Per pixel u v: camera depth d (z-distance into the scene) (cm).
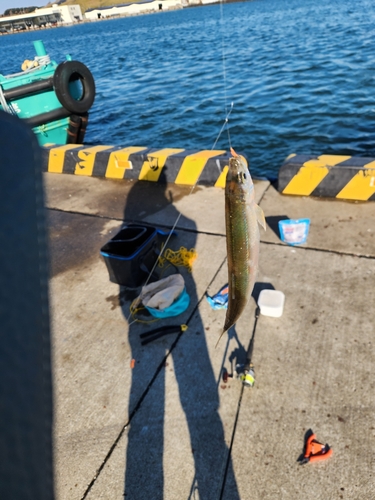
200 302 400
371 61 1573
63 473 268
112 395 318
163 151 672
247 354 326
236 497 241
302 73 1573
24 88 946
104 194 661
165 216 564
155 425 290
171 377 325
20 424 47
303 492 238
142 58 2694
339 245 445
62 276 473
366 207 504
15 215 49
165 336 366
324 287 391
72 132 1066
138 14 16662
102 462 271
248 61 1983
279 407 288
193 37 3728
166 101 1527
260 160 933
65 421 302
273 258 443
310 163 532
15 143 51
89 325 393
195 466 261
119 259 414
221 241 491
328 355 322
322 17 3531
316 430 270
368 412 275
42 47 1022
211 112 1305
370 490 233
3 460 45
